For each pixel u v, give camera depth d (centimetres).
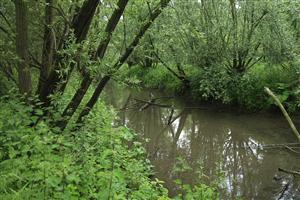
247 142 1197
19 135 484
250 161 1030
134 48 629
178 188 834
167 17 1453
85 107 627
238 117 1450
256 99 1472
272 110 1422
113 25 595
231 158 1065
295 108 1384
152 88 2131
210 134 1313
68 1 580
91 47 571
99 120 633
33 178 394
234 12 1449
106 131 570
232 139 1241
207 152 1120
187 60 1620
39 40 708
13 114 539
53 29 595
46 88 588
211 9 1465
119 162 574
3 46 679
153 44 1488
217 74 1526
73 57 530
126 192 489
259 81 1499
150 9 645
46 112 592
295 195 820
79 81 608
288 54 1357
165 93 1966
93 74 566
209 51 1517
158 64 2286
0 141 489
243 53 1489
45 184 390
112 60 634
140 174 607
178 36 1533
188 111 1612
